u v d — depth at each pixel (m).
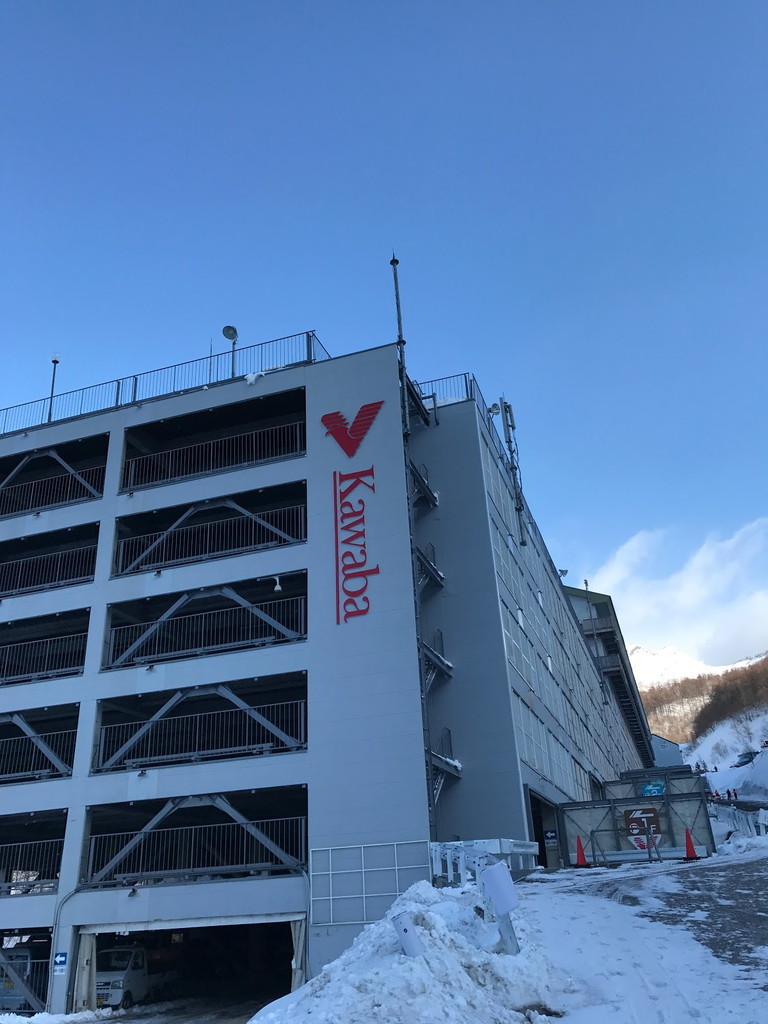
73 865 28.83
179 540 35.84
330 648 28.80
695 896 15.37
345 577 29.59
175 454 37.06
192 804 28.52
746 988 9.89
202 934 34.59
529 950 11.47
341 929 25.22
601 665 85.56
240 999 28.72
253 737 32.84
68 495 38.75
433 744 30.80
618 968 11.08
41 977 28.31
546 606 49.59
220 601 33.53
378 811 26.30
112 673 31.31
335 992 10.01
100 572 33.31
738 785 97.06
